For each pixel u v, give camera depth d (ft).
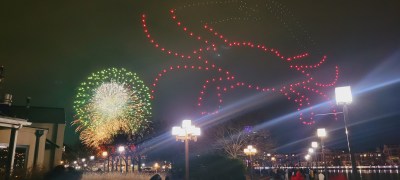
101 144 133.49
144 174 83.51
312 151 139.03
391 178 193.16
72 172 20.76
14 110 102.73
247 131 139.13
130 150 143.23
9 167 45.47
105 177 77.20
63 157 200.64
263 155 160.04
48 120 104.78
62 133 105.81
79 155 203.10
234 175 77.46
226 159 79.77
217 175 77.10
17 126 60.18
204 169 79.00
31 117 103.40
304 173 115.03
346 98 42.37
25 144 76.59
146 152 155.12
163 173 81.51
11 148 59.26
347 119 42.24
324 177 99.19
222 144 134.21
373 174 251.19
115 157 143.54
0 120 56.54
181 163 86.02
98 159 191.93
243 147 138.41
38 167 39.63
